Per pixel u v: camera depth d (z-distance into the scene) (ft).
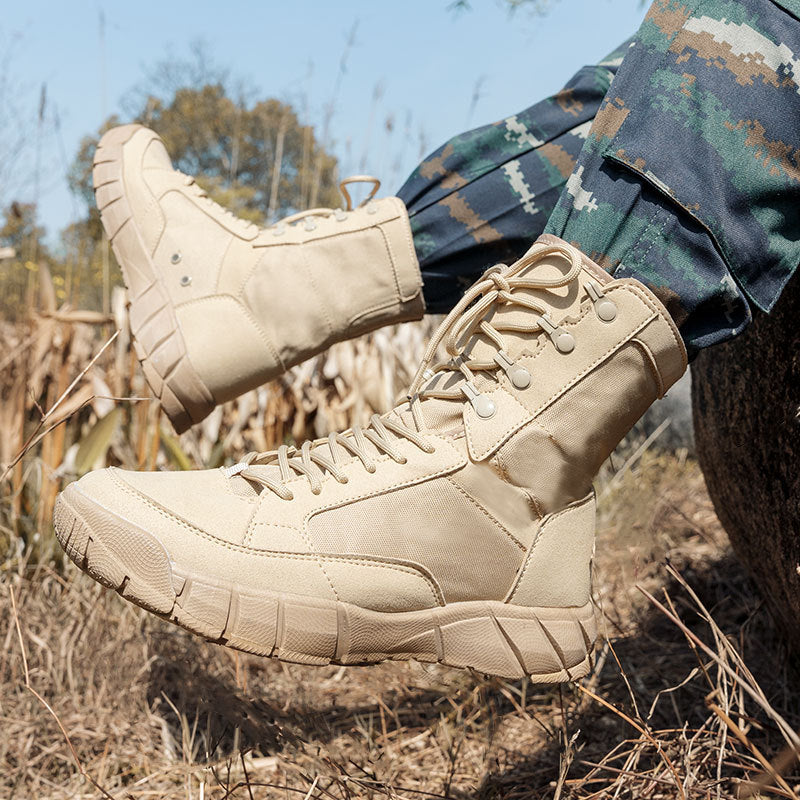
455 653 2.81
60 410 5.58
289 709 3.99
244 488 2.87
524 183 3.71
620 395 2.64
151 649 4.40
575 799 2.80
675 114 2.51
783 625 3.61
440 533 2.76
